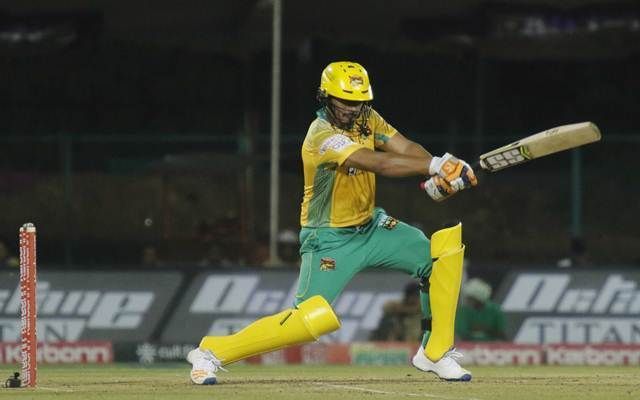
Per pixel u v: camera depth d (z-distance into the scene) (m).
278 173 66.19
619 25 79.31
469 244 69.31
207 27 83.12
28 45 78.25
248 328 29.16
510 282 49.12
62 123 83.00
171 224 67.75
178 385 29.31
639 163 68.62
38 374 35.75
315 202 28.98
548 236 68.88
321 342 48.69
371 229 29.17
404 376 33.72
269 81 83.00
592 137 27.25
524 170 71.88
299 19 82.44
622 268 49.00
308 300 28.78
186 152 67.69
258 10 79.81
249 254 64.12
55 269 49.84
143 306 49.56
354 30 83.69
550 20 79.62
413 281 48.94
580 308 48.97
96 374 35.78
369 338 48.88
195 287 49.53
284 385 29.08
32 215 67.81
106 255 67.75
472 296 48.75
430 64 84.38
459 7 81.75
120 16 81.69
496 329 48.84
